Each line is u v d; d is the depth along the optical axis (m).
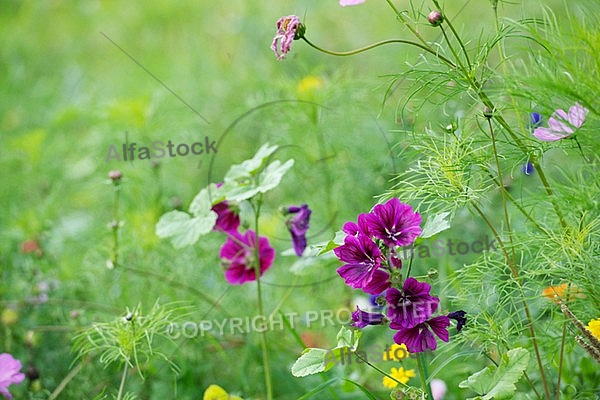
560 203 2.24
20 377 2.32
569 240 2.21
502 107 2.18
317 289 2.56
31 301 2.57
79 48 4.20
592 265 2.20
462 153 2.22
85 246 2.72
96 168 2.87
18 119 3.53
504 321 2.24
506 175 2.44
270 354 2.50
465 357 2.40
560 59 2.16
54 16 4.55
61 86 3.78
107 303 2.59
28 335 2.51
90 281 2.61
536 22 2.19
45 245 2.71
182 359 2.48
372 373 2.42
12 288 2.63
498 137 2.27
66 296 2.61
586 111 2.14
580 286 2.22
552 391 2.30
